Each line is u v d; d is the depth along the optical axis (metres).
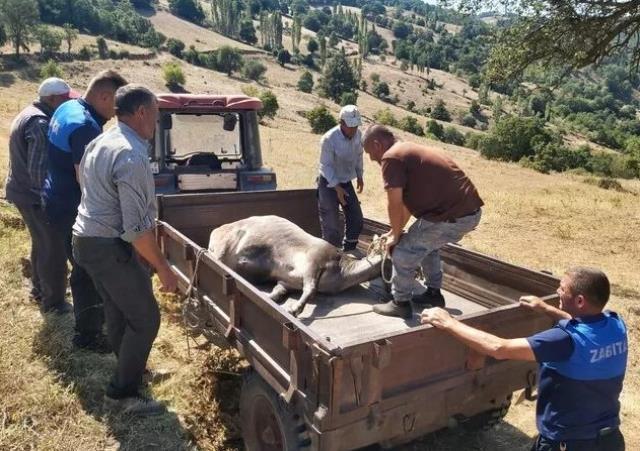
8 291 5.67
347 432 2.95
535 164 36.47
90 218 3.79
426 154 4.08
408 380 3.19
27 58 80.00
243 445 4.18
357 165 6.47
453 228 4.12
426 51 194.50
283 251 4.71
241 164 8.20
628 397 5.43
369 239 6.33
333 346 2.74
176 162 7.90
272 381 3.39
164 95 7.51
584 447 3.00
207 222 6.16
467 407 3.51
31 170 4.96
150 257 3.79
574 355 2.97
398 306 4.33
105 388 4.44
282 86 112.19
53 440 3.77
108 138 3.72
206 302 4.35
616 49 11.80
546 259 10.92
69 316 5.39
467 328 3.09
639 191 25.94
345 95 105.00
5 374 4.27
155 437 4.01
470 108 138.38
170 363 4.98
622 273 10.38
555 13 11.13
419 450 4.25
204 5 188.62
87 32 110.88
